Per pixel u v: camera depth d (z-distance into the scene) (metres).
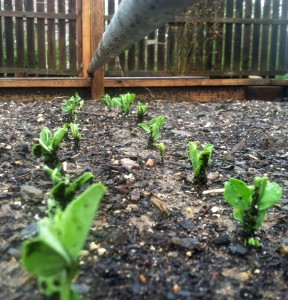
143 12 0.18
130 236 0.25
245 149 0.49
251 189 0.25
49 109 0.72
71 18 0.99
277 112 0.77
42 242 0.13
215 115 0.73
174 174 0.39
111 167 0.38
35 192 0.31
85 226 0.14
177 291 0.20
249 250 0.24
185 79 0.95
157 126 0.48
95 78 0.89
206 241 0.25
